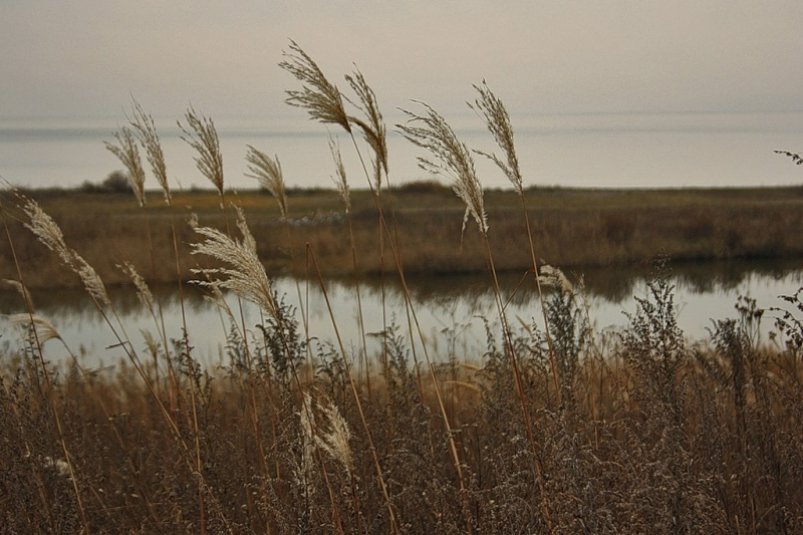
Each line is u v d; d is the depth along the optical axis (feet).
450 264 81.30
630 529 12.55
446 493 15.55
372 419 19.11
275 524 15.52
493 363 18.20
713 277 71.15
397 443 17.93
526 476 13.60
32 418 17.51
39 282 78.02
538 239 86.79
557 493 12.41
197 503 16.96
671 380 17.01
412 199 148.36
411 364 24.25
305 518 13.20
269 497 14.70
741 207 109.40
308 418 13.51
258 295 13.84
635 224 93.91
